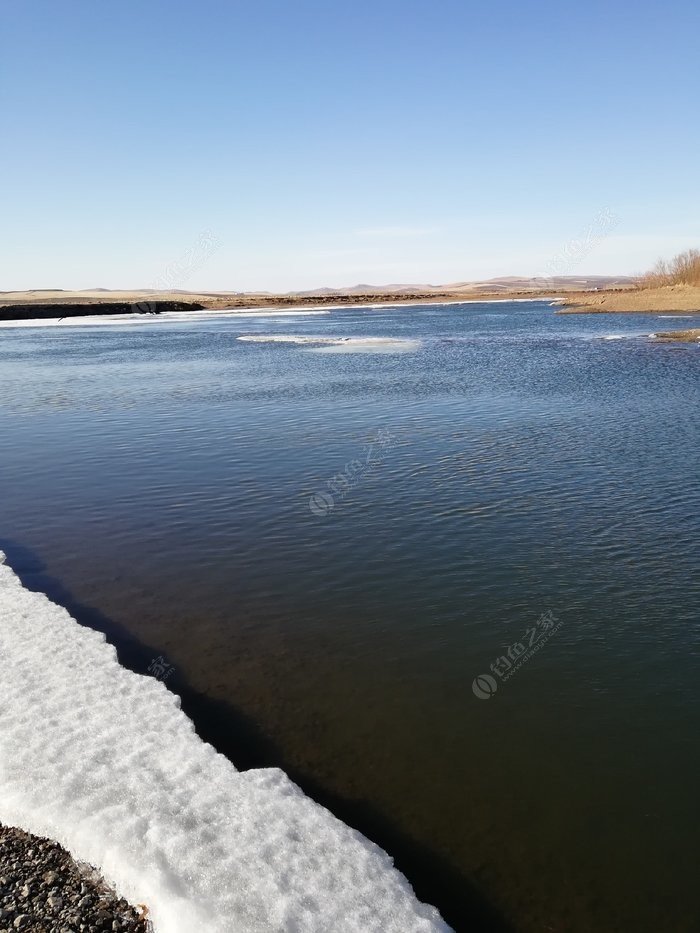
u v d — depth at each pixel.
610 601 10.78
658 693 8.54
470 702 8.40
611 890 5.82
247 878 5.45
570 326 70.69
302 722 8.02
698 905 5.68
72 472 18.89
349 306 160.00
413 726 7.96
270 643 9.81
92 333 78.75
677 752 7.51
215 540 13.66
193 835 5.86
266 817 6.15
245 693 8.60
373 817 6.55
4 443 22.84
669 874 5.98
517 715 8.16
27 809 6.18
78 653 9.12
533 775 7.18
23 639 9.48
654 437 20.58
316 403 28.50
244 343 60.47
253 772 6.83
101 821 5.99
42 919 5.19
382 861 5.82
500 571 11.91
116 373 40.75
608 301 100.44
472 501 15.41
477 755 7.48
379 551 12.87
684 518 14.01
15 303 139.25
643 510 14.52
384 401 28.45
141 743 7.17
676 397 27.06
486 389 30.75
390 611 10.67
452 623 10.27
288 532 13.95
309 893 5.36
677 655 9.31
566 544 12.92
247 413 26.78
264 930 4.99
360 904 5.32
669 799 6.84
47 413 28.20
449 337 61.44
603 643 9.64
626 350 45.19
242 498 16.16
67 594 11.44
